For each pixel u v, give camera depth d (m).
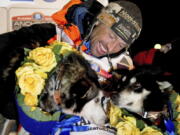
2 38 1.33
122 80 1.35
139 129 1.18
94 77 1.12
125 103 1.29
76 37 1.40
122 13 1.33
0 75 1.18
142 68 1.44
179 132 1.25
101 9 1.48
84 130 1.09
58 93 1.02
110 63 1.36
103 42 1.34
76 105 1.05
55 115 1.05
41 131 1.05
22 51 1.21
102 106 1.14
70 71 1.03
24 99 0.99
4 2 1.63
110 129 1.14
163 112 1.31
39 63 1.01
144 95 1.31
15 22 1.65
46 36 1.37
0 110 1.20
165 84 1.38
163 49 1.78
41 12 1.68
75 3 1.56
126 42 1.35
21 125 1.11
